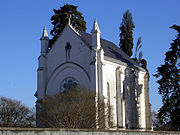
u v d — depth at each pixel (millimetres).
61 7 89812
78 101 53094
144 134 38594
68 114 51562
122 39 98000
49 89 64812
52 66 65375
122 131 35031
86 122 51531
